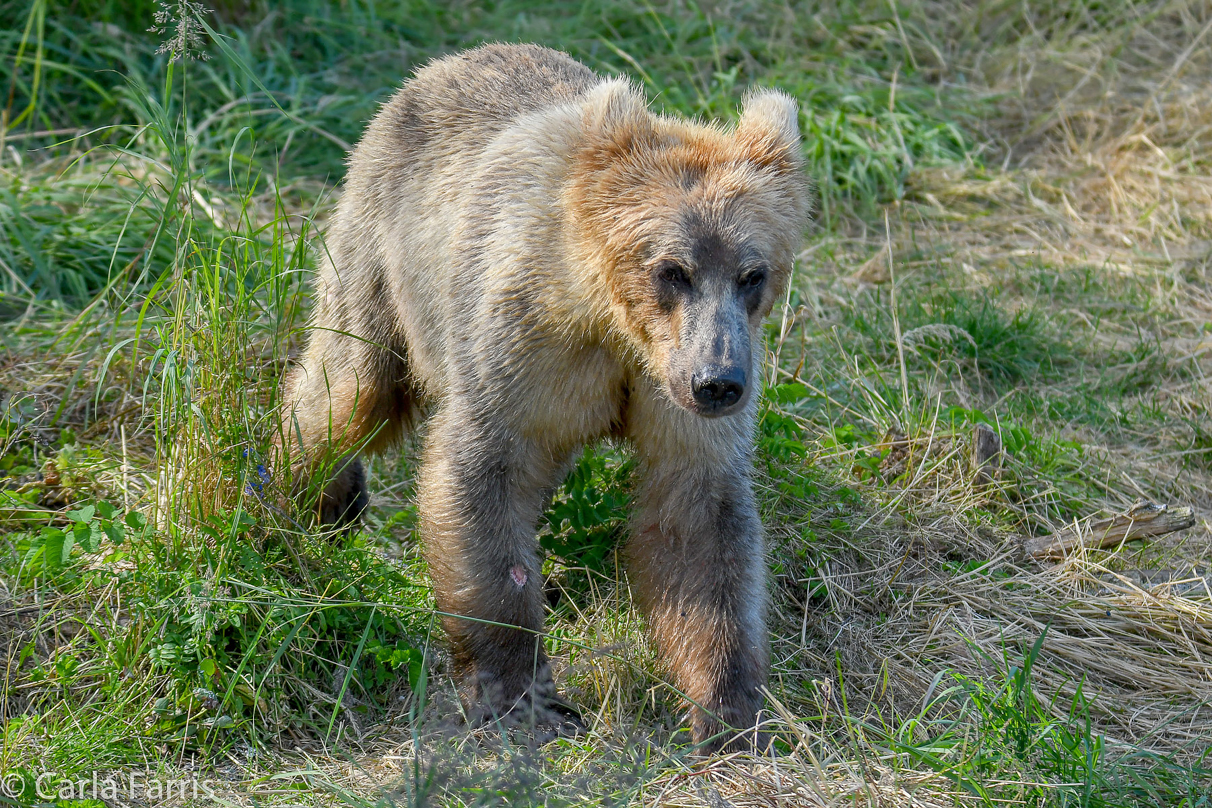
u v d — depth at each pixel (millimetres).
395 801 6770
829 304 13867
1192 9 19766
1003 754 7148
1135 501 10742
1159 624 9070
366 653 8156
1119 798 7008
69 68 15227
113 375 11000
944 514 10188
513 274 7848
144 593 7875
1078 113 17969
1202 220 15836
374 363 9633
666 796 6918
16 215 12547
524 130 8352
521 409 7926
